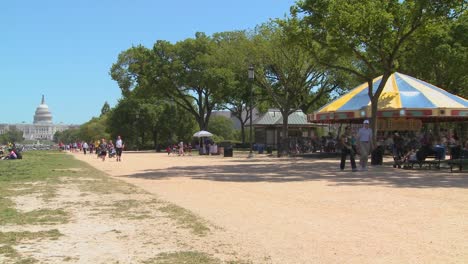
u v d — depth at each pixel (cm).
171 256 662
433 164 2272
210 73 6000
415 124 3741
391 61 2638
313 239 759
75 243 744
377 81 3372
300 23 2645
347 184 1555
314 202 1160
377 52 2644
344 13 2386
